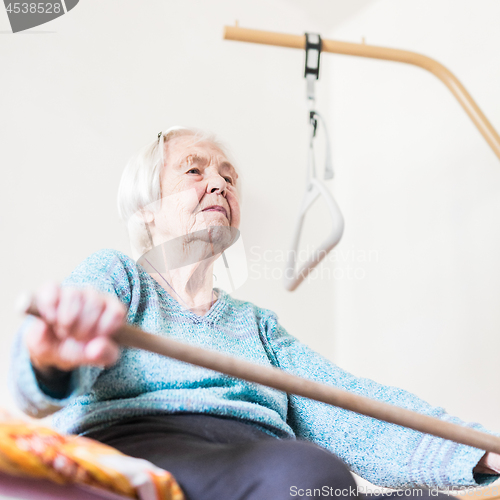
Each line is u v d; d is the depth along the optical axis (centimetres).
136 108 186
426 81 206
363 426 90
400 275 198
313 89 115
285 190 210
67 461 46
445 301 183
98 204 168
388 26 226
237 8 221
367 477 88
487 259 175
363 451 88
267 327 99
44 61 173
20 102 165
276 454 56
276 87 221
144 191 97
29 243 154
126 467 49
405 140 208
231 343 89
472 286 177
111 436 69
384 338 197
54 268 155
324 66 241
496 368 166
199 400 74
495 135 121
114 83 184
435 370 181
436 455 83
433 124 200
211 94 204
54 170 164
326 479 53
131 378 75
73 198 164
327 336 204
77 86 177
